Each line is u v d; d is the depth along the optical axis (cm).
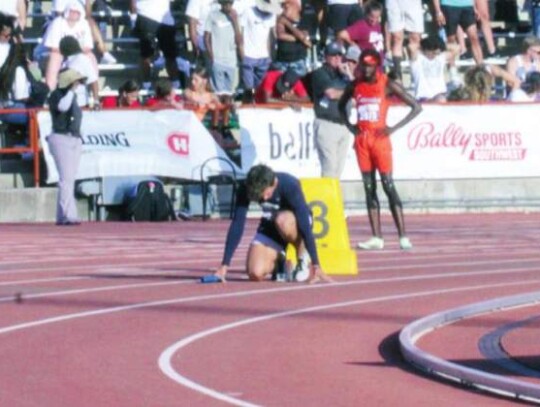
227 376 1569
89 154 3791
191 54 4444
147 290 2308
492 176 4019
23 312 2053
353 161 3925
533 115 4034
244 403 1419
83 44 3991
